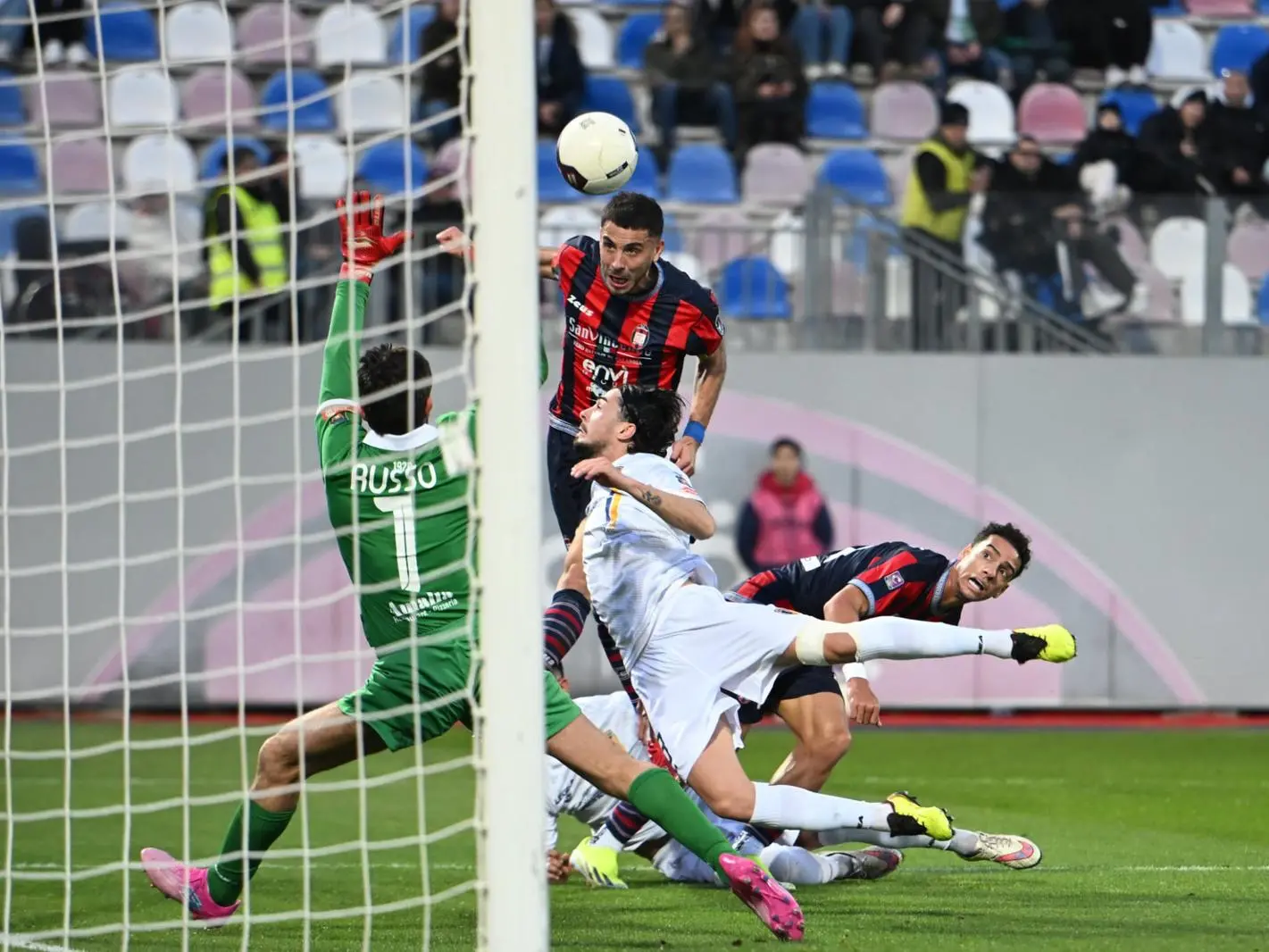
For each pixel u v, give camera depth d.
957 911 17.59
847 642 16.30
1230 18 58.31
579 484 21.67
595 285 20.83
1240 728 42.62
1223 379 45.25
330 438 16.34
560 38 51.50
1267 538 45.34
